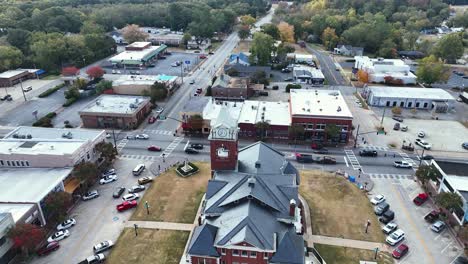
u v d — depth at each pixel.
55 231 85.62
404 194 99.00
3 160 99.75
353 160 117.00
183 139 131.62
